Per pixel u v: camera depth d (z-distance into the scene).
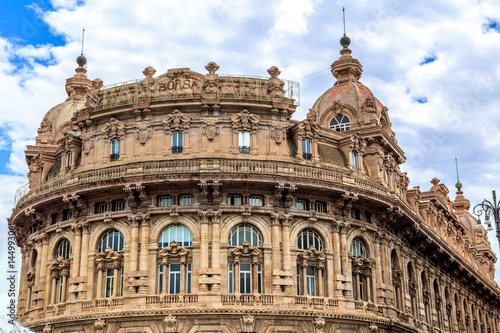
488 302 126.94
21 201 76.75
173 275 65.44
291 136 72.56
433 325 87.19
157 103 69.50
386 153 82.69
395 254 79.00
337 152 75.88
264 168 67.06
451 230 107.56
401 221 79.38
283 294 64.94
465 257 114.69
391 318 72.25
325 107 86.12
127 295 64.44
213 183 65.12
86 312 65.19
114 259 66.56
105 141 71.06
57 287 70.31
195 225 66.25
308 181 67.62
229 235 66.62
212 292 63.53
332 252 69.44
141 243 65.88
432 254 91.75
